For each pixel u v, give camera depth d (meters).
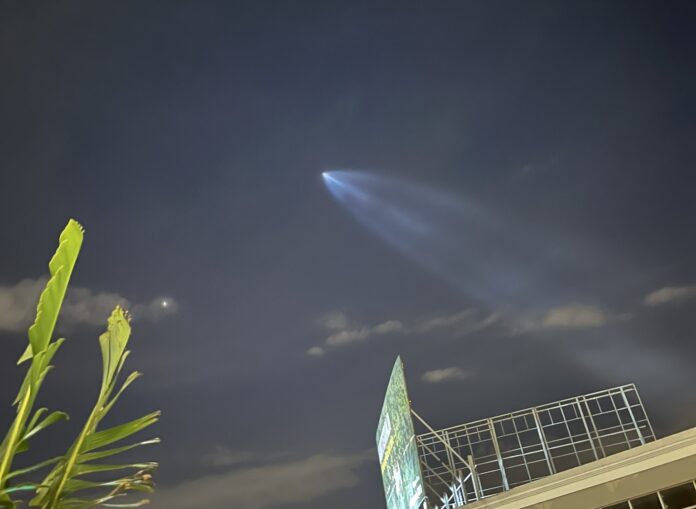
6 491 2.68
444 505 25.03
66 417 2.89
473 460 25.30
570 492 19.62
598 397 28.11
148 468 3.23
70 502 2.95
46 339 2.84
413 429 26.16
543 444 26.12
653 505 18.73
